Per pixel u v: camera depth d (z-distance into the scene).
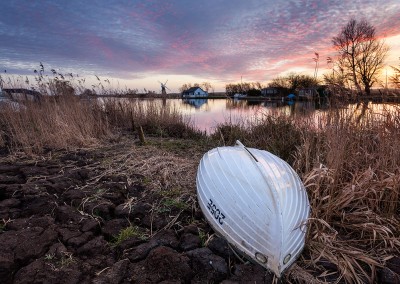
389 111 3.51
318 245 2.29
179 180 3.79
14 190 3.21
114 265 2.06
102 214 2.86
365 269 2.18
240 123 6.58
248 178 2.38
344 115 3.68
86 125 6.28
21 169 3.94
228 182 2.45
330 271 2.14
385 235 2.44
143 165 4.32
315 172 2.99
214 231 2.45
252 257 2.08
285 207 2.18
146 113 8.41
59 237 2.35
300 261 2.21
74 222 2.61
